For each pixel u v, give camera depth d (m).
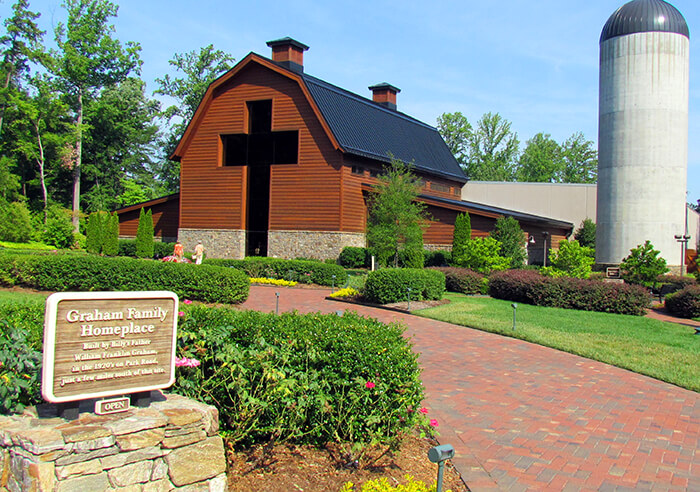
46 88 53.31
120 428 4.20
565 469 6.11
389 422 5.68
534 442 6.88
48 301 4.15
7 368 4.75
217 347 5.64
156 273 16.56
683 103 29.19
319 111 31.34
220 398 5.52
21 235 43.00
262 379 5.44
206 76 54.09
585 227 39.22
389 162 35.16
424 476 5.59
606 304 18.69
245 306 17.20
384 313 16.81
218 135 34.53
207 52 53.75
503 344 12.94
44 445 3.89
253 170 34.12
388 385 5.67
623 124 29.48
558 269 22.94
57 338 4.18
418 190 31.41
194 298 16.36
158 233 38.50
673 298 19.25
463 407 8.20
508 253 28.83
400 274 18.19
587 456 6.51
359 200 33.28
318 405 5.59
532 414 8.00
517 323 15.34
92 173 59.59
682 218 29.62
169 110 55.22
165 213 38.28
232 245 34.03
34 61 53.16
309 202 32.25
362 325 6.69
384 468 5.57
